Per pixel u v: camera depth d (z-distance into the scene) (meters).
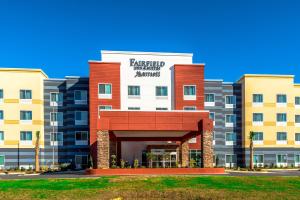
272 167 63.38
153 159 51.56
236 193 26.20
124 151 54.94
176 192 26.33
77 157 60.56
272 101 65.12
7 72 60.75
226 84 65.81
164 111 44.16
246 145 64.06
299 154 65.69
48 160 60.56
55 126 61.34
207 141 43.72
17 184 30.81
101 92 56.62
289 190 27.94
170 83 58.47
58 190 27.52
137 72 57.91
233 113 65.44
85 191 26.91
